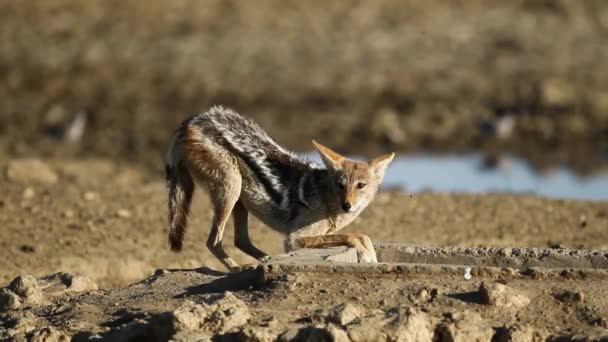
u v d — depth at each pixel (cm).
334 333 2692
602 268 3425
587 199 6612
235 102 10644
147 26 12912
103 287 4434
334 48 11969
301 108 10412
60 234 4975
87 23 13038
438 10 13188
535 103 10194
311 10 13312
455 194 6144
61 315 3212
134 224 5259
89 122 10125
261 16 13138
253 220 5466
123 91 11044
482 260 3600
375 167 4078
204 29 12719
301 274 3186
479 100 10400
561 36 12256
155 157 8875
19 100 10950
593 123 9750
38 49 12331
